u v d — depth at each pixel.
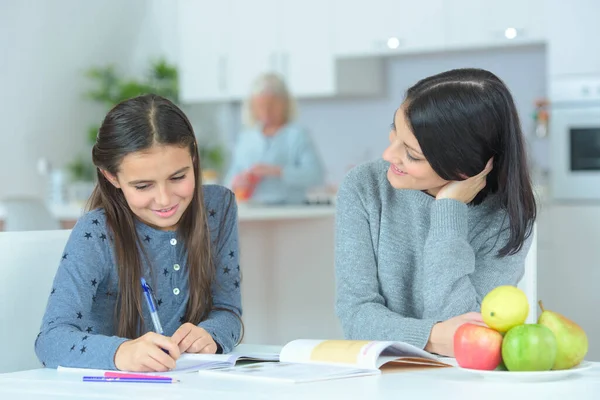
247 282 4.14
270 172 5.17
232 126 6.68
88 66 6.62
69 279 1.64
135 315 1.71
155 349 1.38
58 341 1.50
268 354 1.52
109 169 1.63
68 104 6.47
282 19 5.88
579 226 4.21
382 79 5.86
